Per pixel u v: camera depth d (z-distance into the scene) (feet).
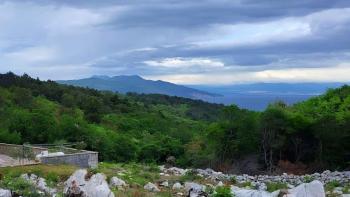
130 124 323.57
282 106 276.41
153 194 102.06
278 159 232.32
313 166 221.87
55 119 233.14
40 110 241.35
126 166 164.66
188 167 238.27
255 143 233.96
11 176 105.70
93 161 133.69
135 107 424.05
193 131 342.23
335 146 221.46
